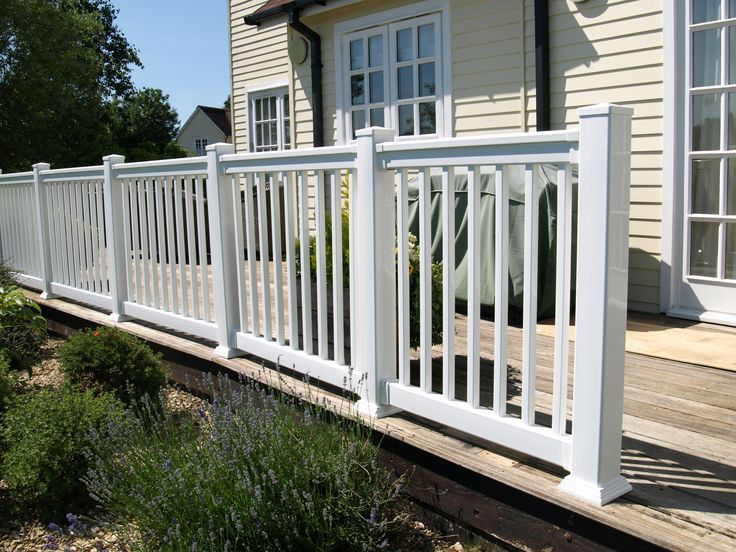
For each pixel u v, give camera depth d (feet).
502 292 7.70
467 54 19.71
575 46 16.80
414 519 9.00
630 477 7.41
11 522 10.01
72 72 60.85
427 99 21.08
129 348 12.96
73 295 18.40
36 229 20.12
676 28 14.69
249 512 7.86
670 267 15.20
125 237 16.25
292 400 10.14
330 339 12.76
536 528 7.41
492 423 7.91
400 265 9.04
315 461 8.46
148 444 9.63
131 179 15.55
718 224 14.48
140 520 8.45
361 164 9.23
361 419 9.32
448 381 8.54
